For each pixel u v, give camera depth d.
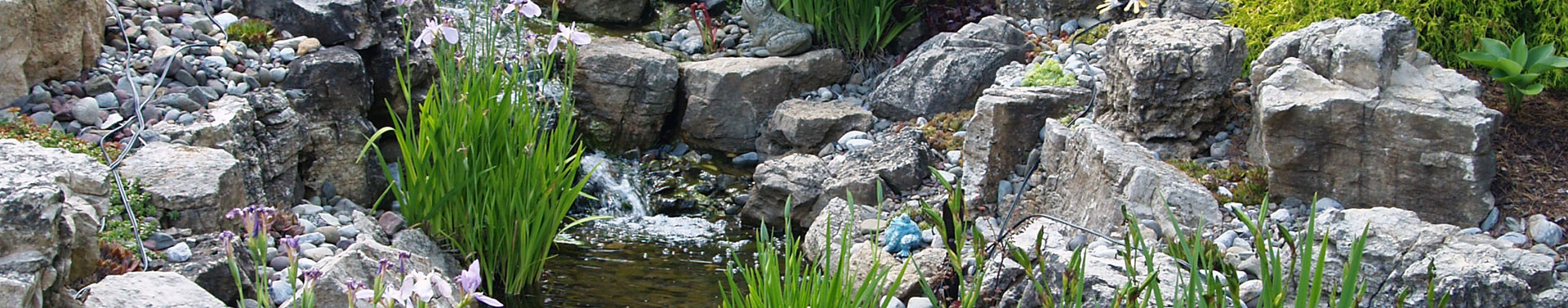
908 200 5.98
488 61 4.93
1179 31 5.55
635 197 6.89
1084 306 3.95
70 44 5.04
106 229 3.93
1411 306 3.76
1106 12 7.56
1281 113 4.82
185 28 5.68
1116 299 2.64
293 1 5.91
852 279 3.30
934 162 6.35
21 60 4.80
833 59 7.70
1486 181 4.71
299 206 5.21
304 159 5.52
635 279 5.31
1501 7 5.68
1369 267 3.93
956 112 7.06
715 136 7.34
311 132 5.54
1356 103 4.73
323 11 5.88
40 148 3.34
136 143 4.69
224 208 4.38
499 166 4.88
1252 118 5.42
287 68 5.54
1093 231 4.80
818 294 3.31
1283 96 4.89
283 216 4.74
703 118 7.32
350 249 4.12
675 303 4.95
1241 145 5.50
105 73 5.19
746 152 7.36
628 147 7.37
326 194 5.62
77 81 5.11
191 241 4.07
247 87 5.35
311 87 5.54
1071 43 7.12
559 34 4.87
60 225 3.06
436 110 4.89
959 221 2.63
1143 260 4.16
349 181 5.73
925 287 2.99
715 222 6.50
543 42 7.66
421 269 4.47
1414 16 5.80
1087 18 7.63
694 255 5.79
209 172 4.39
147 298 3.29
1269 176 5.00
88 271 3.49
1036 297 4.20
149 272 3.49
